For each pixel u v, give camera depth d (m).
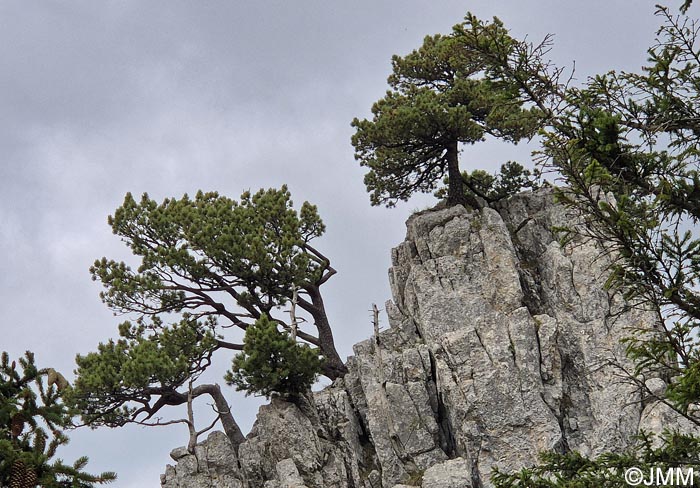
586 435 50.16
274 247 64.56
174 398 59.81
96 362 58.91
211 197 70.06
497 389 51.66
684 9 22.41
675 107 23.28
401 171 67.56
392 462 52.59
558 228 23.08
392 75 72.50
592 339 52.78
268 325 56.81
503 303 56.31
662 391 47.91
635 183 23.08
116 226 66.56
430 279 58.25
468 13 24.77
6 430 25.83
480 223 60.41
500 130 65.44
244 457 55.34
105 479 25.77
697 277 21.94
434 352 54.25
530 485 24.52
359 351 59.97
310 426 54.88
